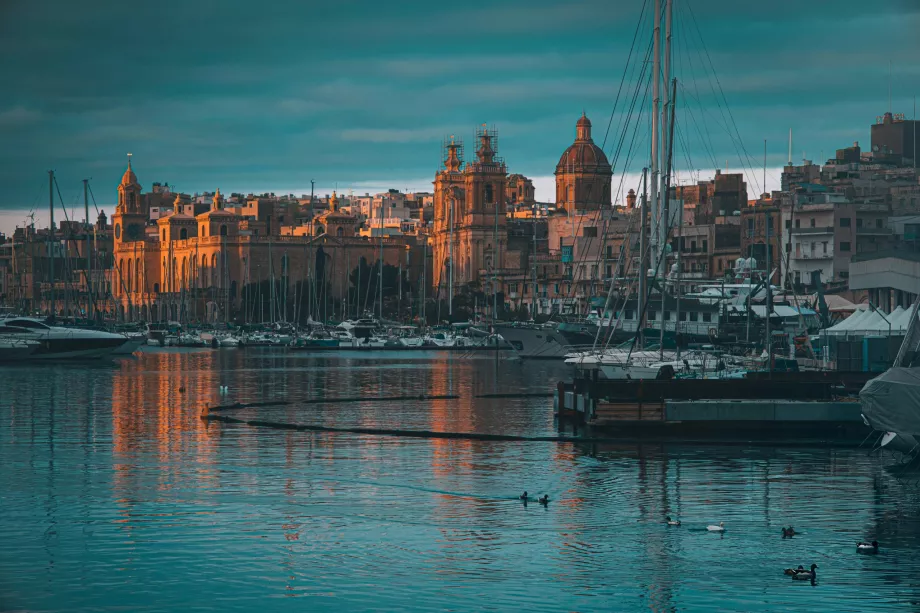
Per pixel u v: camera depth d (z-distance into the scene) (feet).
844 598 157.89
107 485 221.87
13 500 208.54
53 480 226.58
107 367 575.38
